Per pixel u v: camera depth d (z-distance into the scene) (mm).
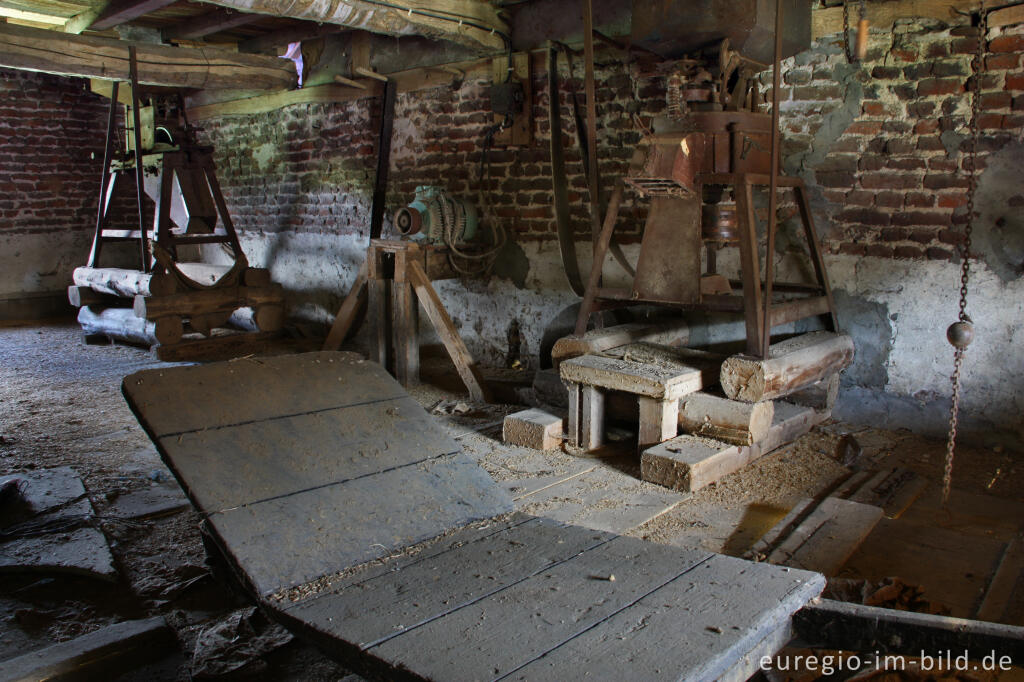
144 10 5129
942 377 3822
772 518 2959
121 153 6391
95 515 2986
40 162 7875
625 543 2309
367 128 6219
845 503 2963
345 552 2197
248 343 6215
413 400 3031
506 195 5395
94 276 6184
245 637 2201
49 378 5230
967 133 3602
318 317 7027
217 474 2371
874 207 3916
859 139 3922
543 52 4977
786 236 4223
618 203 3943
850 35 3857
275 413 2717
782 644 1901
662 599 1911
